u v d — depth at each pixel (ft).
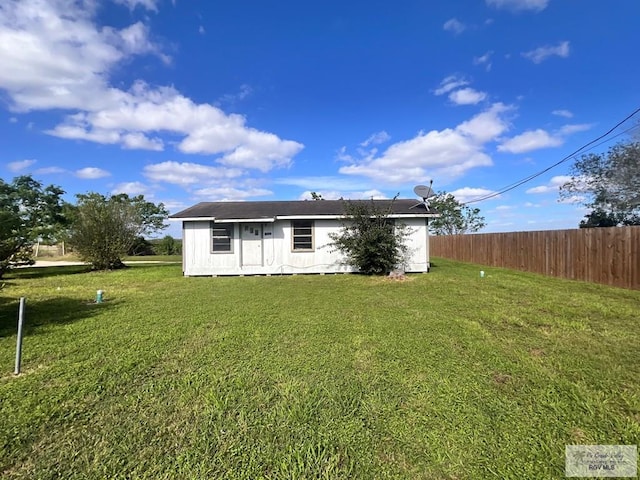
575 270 34.88
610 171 51.65
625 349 13.88
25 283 35.94
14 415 8.81
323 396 9.89
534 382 10.77
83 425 8.45
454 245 66.08
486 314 19.88
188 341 15.14
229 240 44.27
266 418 8.74
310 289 30.50
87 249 49.26
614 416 8.81
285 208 47.42
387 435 8.04
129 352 13.71
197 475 6.72
